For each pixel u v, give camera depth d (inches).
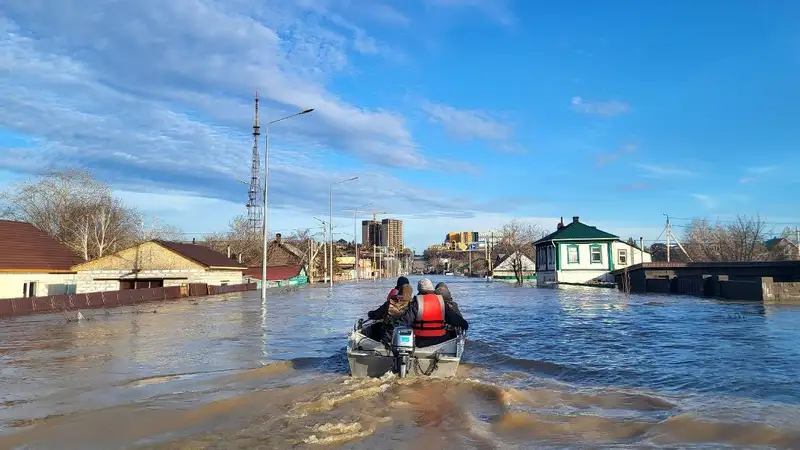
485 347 462.6
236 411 258.2
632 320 663.1
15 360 414.6
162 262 1720.0
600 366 366.3
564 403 270.1
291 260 3280.0
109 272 1701.5
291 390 298.8
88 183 2255.2
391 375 319.3
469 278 4335.6
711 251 2224.4
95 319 788.6
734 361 368.2
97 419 246.7
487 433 222.7
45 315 911.7
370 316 402.0
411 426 232.8
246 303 1179.9
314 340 524.7
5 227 1376.7
